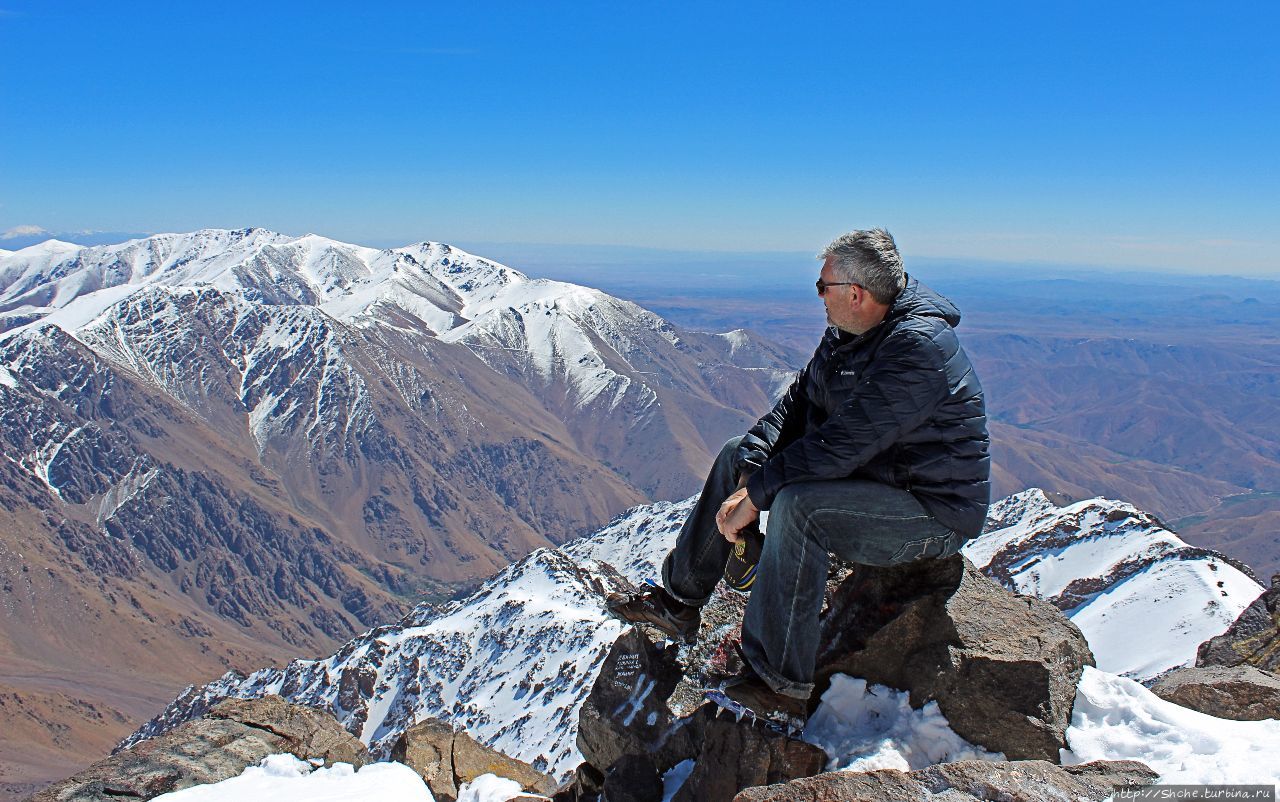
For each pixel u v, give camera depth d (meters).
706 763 2.38
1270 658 3.85
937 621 2.42
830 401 2.43
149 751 3.01
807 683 2.26
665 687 2.72
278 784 2.77
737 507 2.39
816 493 2.25
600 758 2.82
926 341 2.18
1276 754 1.97
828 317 2.34
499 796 3.11
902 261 2.25
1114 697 2.36
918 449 2.27
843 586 2.63
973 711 2.30
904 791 1.94
